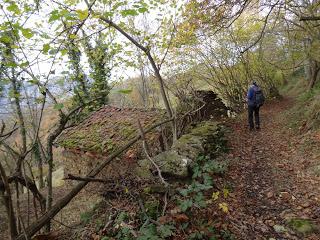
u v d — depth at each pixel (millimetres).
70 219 8070
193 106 9508
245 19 16609
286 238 4012
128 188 4723
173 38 9297
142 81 20516
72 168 12695
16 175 3912
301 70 26844
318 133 8125
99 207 4941
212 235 3854
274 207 4867
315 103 9805
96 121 12789
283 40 17547
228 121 13273
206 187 4418
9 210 3586
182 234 3881
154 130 9562
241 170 6512
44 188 14164
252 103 11062
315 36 11750
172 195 4574
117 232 4043
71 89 4441
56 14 3252
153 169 5418
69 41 3986
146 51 8070
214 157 7027
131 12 4070
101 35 7617
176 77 15961
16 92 3814
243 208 4801
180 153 6086
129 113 12305
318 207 4719
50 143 4598
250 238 4012
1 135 3625
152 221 3875
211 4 8516
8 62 3494
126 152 9172
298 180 5859
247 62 19031
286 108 15508
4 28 3490
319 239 3930
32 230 3652
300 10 11117
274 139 9445
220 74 19094
